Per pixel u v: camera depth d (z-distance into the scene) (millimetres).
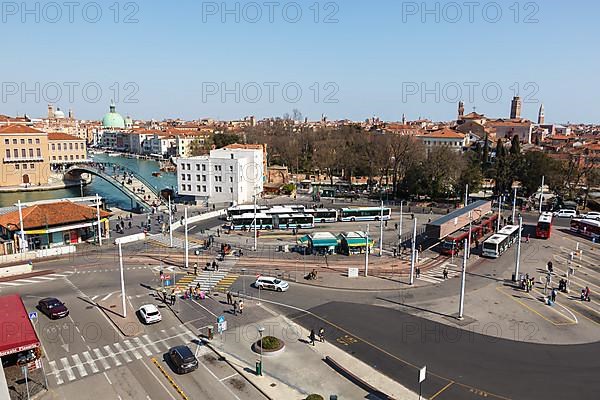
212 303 57125
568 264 74938
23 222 78125
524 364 42312
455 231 85562
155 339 46969
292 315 53688
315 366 41844
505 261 76688
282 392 37438
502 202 129875
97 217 86062
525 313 54531
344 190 155375
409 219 111812
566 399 36844
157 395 37031
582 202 128375
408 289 62938
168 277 67000
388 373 40656
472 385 38781
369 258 78188
